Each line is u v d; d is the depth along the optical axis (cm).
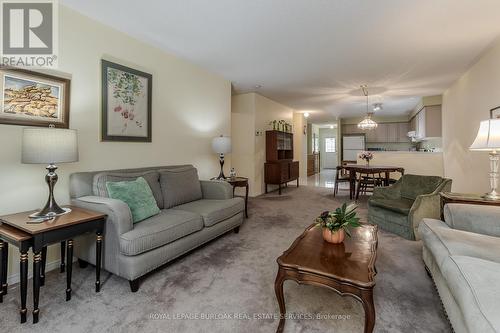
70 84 229
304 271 134
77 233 167
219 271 210
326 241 173
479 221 174
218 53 333
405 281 192
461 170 438
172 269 214
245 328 143
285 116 698
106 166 260
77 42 234
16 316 153
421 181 322
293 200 508
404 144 883
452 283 116
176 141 344
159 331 140
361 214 394
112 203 188
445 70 402
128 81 279
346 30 272
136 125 288
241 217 312
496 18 247
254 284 190
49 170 186
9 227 166
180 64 348
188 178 306
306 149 896
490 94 325
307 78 442
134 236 179
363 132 928
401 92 543
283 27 266
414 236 274
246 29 270
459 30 272
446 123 524
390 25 261
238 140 564
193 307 162
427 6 227
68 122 227
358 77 436
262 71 405
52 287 187
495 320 86
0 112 189
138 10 233
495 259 132
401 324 145
